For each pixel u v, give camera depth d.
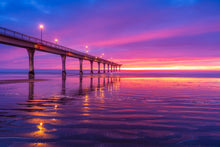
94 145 3.73
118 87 18.77
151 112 6.82
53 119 5.71
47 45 48.59
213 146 3.72
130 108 7.58
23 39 37.03
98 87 18.59
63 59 65.31
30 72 41.88
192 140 4.02
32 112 6.71
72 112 6.74
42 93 12.97
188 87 19.05
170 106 8.09
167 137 4.19
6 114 6.35
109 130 4.66
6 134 4.32
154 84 23.75
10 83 23.84
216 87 19.05
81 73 89.81
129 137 4.18
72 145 3.72
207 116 6.22
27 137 4.14
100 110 7.14
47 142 3.87
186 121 5.56
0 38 30.81
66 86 19.58
